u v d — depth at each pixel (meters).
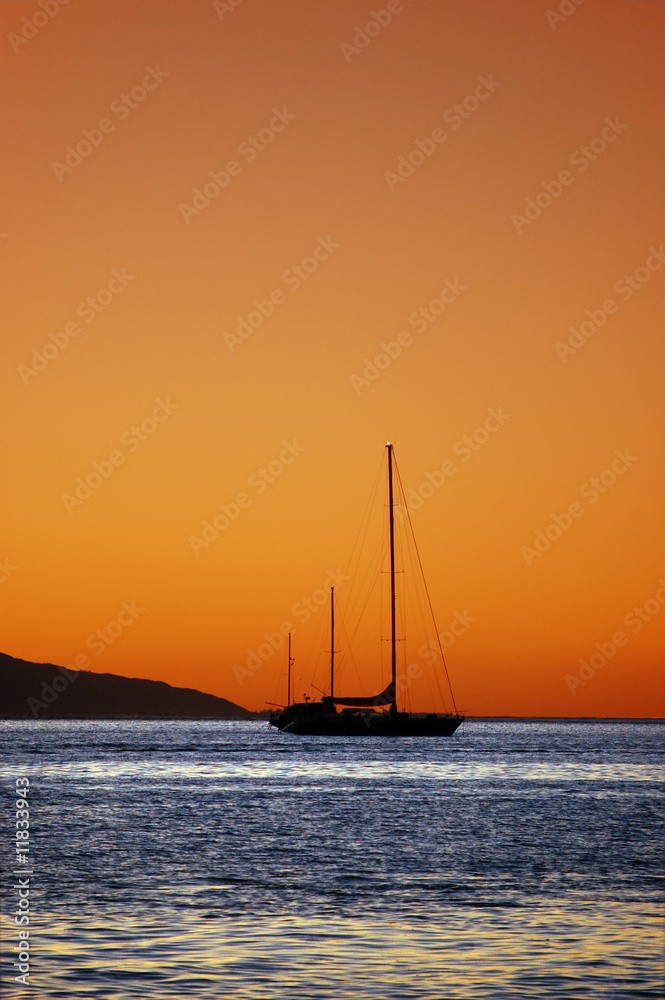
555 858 128.75
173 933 85.56
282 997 68.81
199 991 69.94
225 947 81.19
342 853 132.75
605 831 156.50
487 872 117.81
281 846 139.12
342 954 79.56
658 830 157.75
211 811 184.50
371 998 69.00
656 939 84.31
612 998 69.38
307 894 103.38
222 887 107.12
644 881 111.81
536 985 72.12
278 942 82.88
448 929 87.69
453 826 163.12
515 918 92.00
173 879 111.88
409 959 78.25
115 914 92.69
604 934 86.00
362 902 99.31
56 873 115.38
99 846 138.00
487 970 75.56
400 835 151.50
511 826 163.12
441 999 68.88
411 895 103.12
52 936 84.06
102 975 73.31
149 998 68.38
